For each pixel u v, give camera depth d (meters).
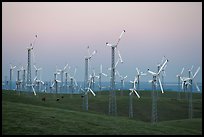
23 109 95.88
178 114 164.50
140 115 156.88
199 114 166.75
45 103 146.00
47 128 75.12
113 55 128.88
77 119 88.75
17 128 73.12
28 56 154.75
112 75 131.25
